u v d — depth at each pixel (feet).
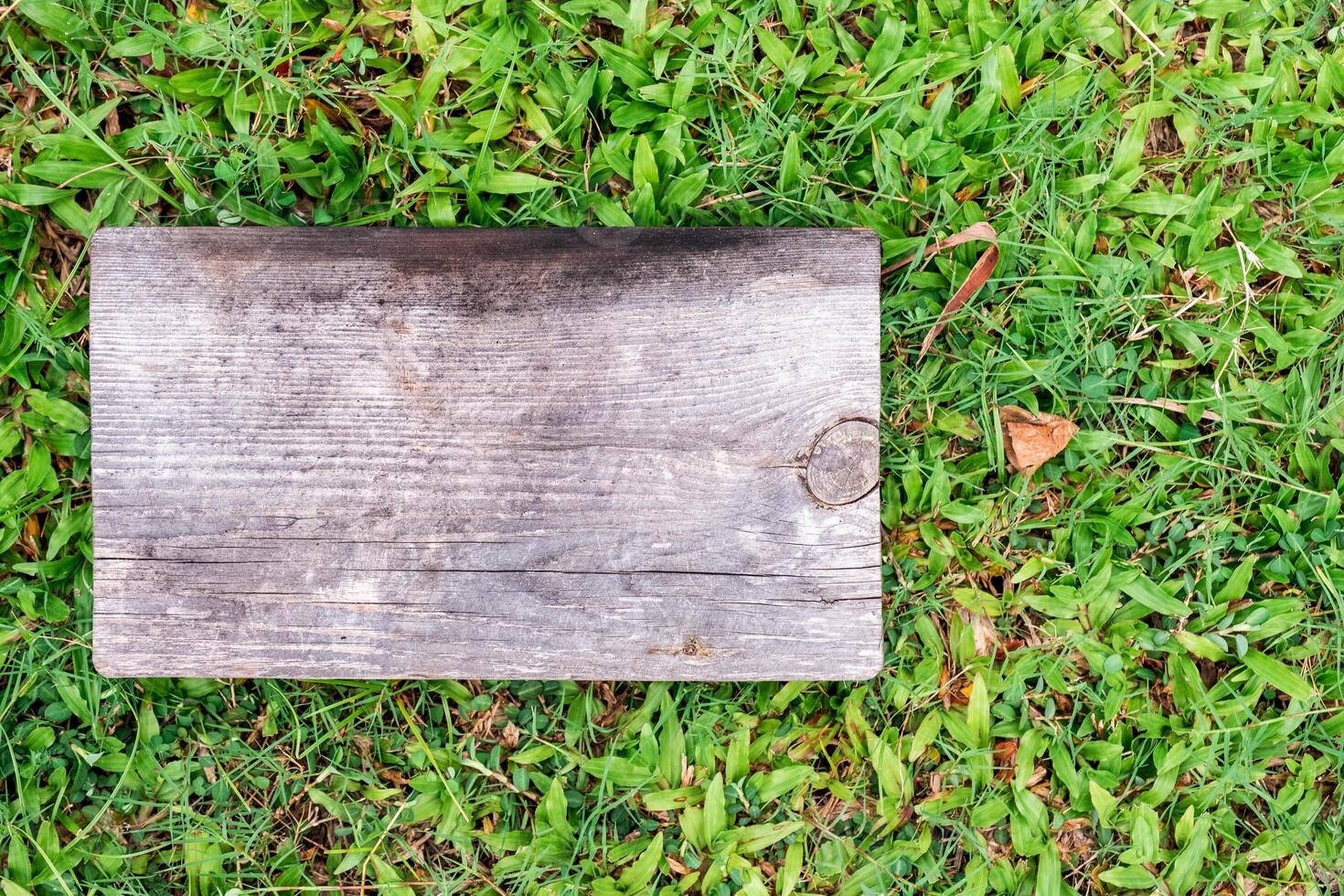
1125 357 2.99
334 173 2.96
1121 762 3.00
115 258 2.75
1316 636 3.01
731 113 2.98
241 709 2.95
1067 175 3.01
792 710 3.00
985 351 2.98
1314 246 3.03
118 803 2.93
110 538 2.75
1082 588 2.98
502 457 2.75
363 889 2.95
